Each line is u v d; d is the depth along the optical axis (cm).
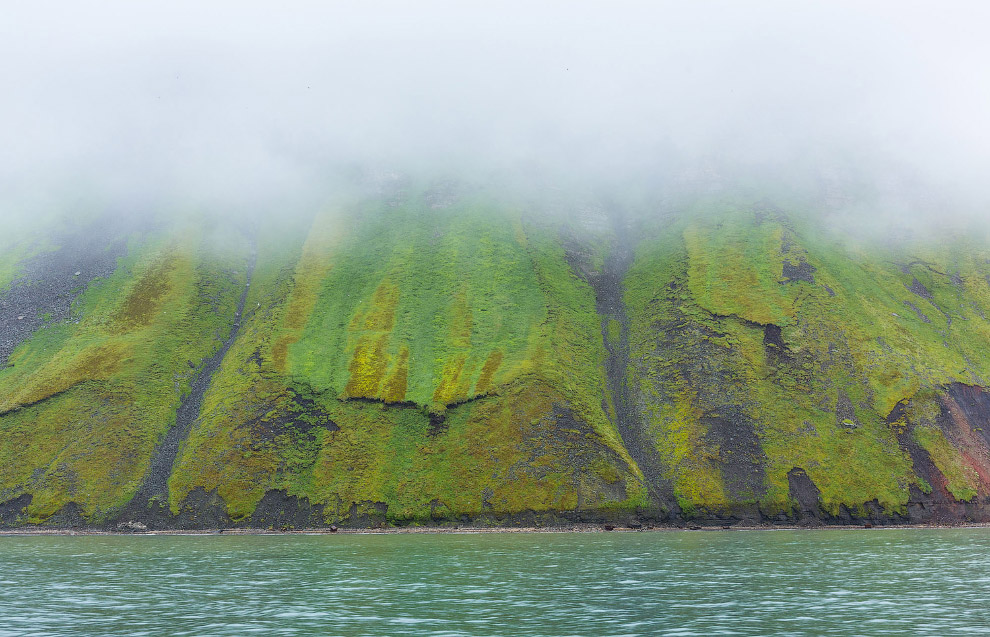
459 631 4356
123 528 11381
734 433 12912
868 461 12375
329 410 13625
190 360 15800
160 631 4416
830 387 13862
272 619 4747
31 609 5116
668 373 14800
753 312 15925
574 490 11900
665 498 11969
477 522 11581
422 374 14638
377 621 4653
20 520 11556
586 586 5916
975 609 4828
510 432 12912
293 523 11550
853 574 6366
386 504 11862
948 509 11750
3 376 14912
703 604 5100
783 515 11638
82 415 13388
